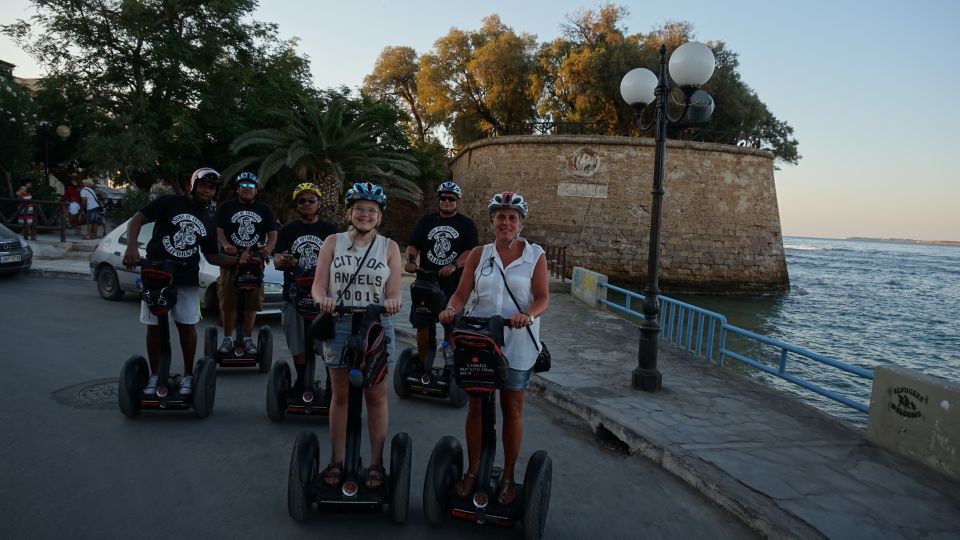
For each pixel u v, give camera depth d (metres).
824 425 5.65
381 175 21.58
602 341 9.17
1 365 6.46
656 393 6.46
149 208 4.88
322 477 3.48
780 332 19.92
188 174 22.88
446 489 3.44
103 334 8.13
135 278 10.23
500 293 3.32
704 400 6.27
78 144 23.11
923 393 4.82
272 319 9.91
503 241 3.40
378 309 3.27
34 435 4.58
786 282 30.59
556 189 29.17
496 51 35.56
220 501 3.68
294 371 6.91
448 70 38.69
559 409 6.20
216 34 21.81
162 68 20.95
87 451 4.33
